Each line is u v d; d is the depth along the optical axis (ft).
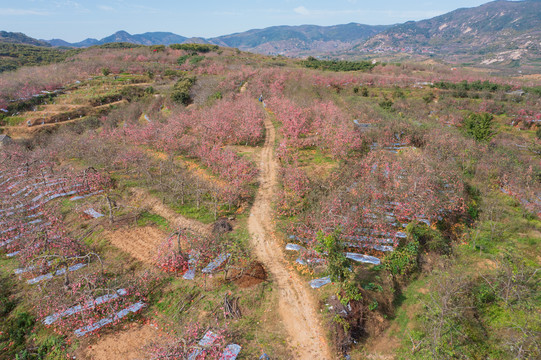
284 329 46.98
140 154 102.37
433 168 84.53
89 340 45.16
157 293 53.11
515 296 53.01
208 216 74.18
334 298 50.37
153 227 71.00
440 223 73.97
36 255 59.16
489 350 45.98
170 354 40.47
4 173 97.81
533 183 87.81
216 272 57.11
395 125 121.29
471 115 132.87
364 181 81.46
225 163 91.97
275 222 72.23
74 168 102.83
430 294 53.26
